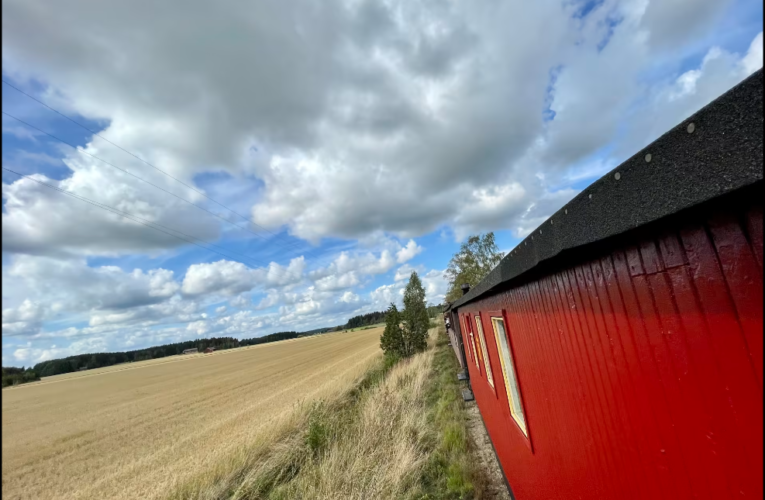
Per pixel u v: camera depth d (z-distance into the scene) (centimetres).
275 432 884
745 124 48
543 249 144
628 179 81
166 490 688
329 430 786
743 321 66
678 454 92
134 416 1898
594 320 133
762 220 58
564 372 178
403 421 728
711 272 73
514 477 387
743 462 70
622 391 119
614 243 109
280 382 2305
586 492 168
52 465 1188
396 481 500
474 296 449
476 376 687
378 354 2491
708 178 57
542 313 202
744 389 68
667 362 92
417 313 2161
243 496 611
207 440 1079
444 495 477
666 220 79
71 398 3244
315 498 517
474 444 621
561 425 196
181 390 2766
